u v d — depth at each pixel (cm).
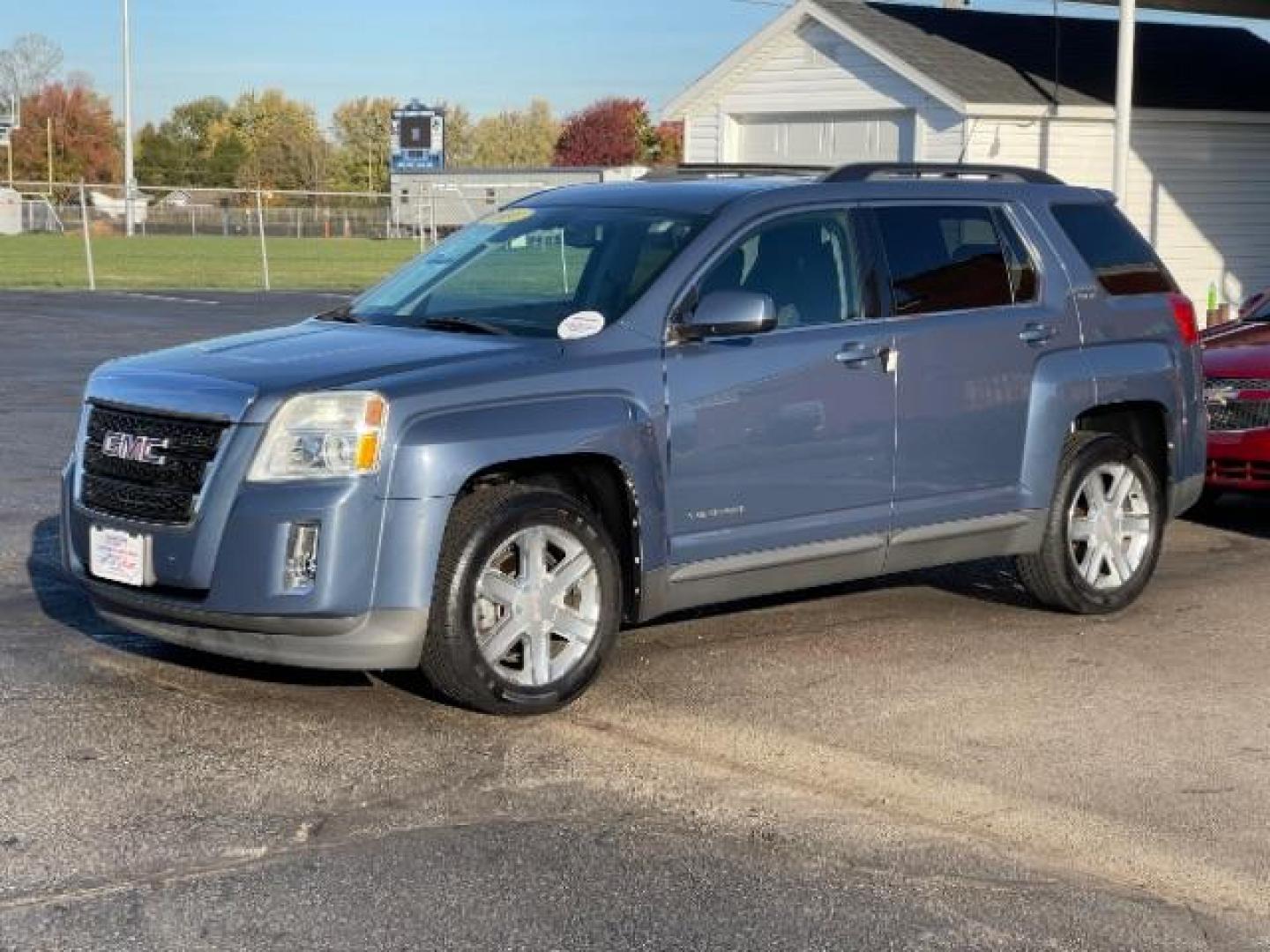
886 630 758
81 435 634
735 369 657
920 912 457
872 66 2369
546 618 614
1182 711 643
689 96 2648
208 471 578
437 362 605
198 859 480
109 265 4447
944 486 729
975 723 623
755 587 679
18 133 10544
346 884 466
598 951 429
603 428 618
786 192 697
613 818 520
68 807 517
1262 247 2577
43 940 426
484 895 461
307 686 646
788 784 554
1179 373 823
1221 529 1028
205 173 11075
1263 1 2284
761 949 432
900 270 720
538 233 716
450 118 13662
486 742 587
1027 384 755
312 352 625
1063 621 785
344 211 7038
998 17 2600
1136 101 2380
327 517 566
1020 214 776
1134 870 489
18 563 848
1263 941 444
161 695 632
